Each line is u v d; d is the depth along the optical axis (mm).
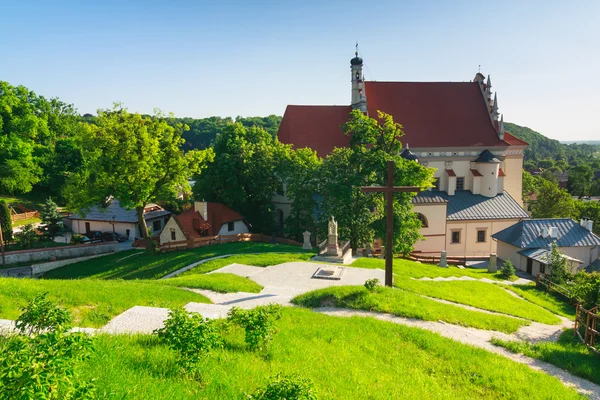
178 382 7301
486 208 46125
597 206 64938
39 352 5012
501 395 9680
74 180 34062
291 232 44156
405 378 9898
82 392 4883
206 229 42688
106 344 8734
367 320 14492
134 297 15070
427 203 43281
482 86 52281
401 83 52188
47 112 82875
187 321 8258
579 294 18188
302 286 20656
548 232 39000
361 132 37312
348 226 35375
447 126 50031
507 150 51062
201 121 150000
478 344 13852
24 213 60219
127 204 34406
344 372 9617
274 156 46531
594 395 10664
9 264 34719
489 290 24562
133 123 33094
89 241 46281
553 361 12828
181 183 36844
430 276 27375
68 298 13883
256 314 10391
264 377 7910
